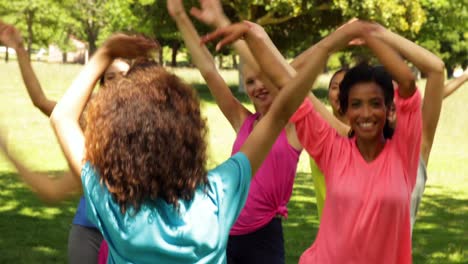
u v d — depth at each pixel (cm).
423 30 3828
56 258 862
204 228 286
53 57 7800
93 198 289
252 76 515
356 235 396
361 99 400
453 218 1171
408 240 405
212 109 2986
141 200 283
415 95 393
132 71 300
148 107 285
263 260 519
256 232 517
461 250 966
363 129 402
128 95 287
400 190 396
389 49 355
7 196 1202
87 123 293
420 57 403
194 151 288
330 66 6156
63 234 975
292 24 3547
